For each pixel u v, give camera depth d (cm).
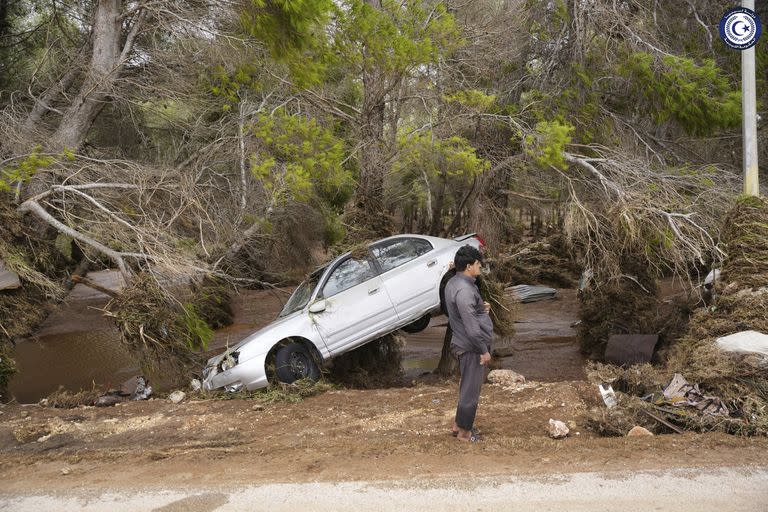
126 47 1191
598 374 697
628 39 1248
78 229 995
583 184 1198
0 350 895
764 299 673
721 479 448
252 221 1230
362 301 852
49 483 516
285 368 804
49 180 1023
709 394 603
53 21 1470
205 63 1260
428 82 1227
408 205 3108
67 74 1258
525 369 995
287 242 1546
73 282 1102
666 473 464
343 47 1150
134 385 952
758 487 432
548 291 1672
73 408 794
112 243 938
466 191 2348
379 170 1233
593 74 1294
